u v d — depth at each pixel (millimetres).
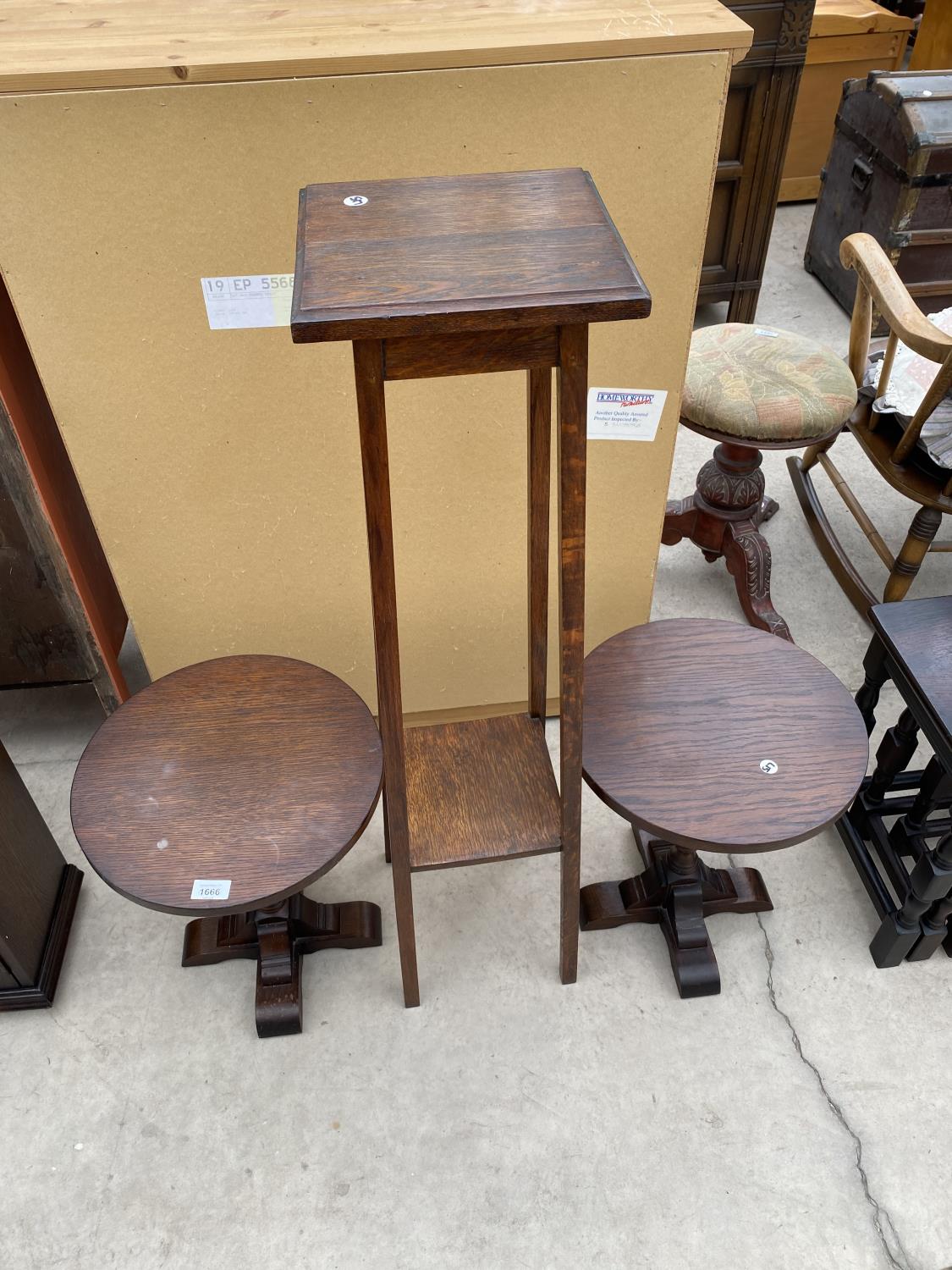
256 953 1640
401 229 983
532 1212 1376
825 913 1735
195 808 1353
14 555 1607
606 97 1248
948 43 3627
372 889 1774
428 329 858
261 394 1452
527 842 1357
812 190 3783
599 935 1696
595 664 1534
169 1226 1365
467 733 1512
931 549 2127
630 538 1777
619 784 1357
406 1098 1493
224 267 1316
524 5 1326
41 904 1633
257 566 1683
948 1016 1591
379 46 1190
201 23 1284
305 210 1021
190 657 1825
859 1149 1438
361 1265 1329
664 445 1641
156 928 1715
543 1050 1549
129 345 1379
